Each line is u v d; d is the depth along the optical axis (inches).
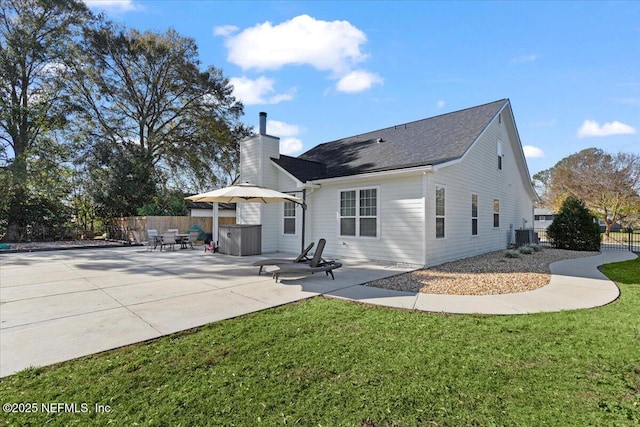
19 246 632.4
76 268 357.1
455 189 431.5
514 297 232.1
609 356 133.0
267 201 426.3
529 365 125.5
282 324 170.9
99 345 141.9
